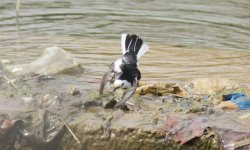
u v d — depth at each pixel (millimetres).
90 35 19516
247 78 14914
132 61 11234
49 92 12070
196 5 25000
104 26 20859
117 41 18781
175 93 12266
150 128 10266
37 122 11039
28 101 11695
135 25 21125
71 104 11375
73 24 21000
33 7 23484
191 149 9977
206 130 10016
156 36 19672
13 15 21953
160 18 22359
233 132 9906
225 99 12133
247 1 26219
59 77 13570
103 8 23734
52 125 10945
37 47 17500
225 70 15695
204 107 11039
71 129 10781
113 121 10656
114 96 11609
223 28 21188
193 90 12852
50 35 19266
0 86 12492
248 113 10734
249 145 9695
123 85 10961
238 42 19328
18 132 11016
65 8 23531
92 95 11695
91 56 16609
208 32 20516
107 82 12000
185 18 22484
